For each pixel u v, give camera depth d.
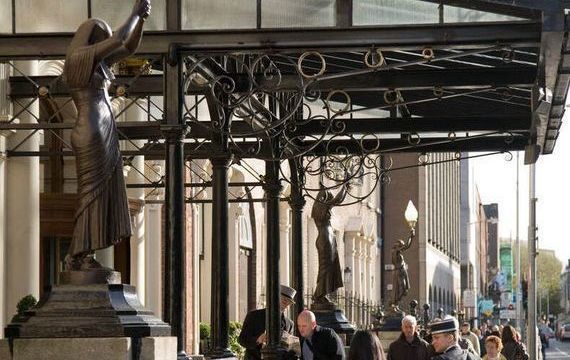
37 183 25.02
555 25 17.33
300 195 28.47
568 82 20.80
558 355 103.50
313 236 55.00
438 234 97.50
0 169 23.97
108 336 12.62
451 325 16.62
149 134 25.92
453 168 114.94
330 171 28.67
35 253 24.80
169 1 18.45
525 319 87.38
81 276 12.96
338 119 27.14
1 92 23.55
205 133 25.30
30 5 18.94
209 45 18.52
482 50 18.52
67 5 19.03
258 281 46.41
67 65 13.05
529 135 27.47
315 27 18.66
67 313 12.74
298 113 27.19
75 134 13.05
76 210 13.10
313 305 29.30
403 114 27.20
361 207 70.25
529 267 54.25
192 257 37.31
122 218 13.15
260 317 24.12
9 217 24.44
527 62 22.03
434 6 18.48
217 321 22.91
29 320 12.74
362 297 69.69
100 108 13.12
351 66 23.39
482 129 26.91
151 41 18.36
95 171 13.05
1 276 24.02
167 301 17.67
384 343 33.81
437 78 22.09
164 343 13.00
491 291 156.12
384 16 18.69
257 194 45.75
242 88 22.14
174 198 17.84
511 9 18.09
